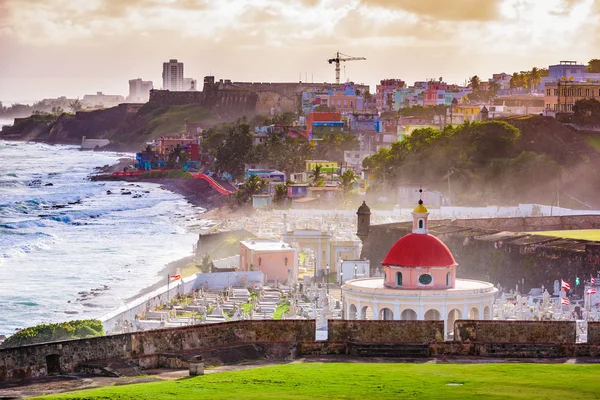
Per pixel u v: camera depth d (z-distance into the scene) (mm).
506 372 55031
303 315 141625
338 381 51750
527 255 174750
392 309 105062
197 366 55844
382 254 195625
